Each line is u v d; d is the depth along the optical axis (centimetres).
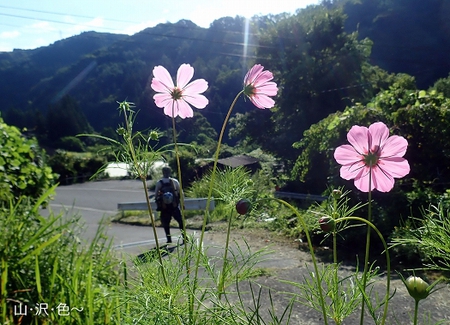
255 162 1691
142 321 154
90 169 3516
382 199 586
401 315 319
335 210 137
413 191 596
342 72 2089
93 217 1177
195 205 1033
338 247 575
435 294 354
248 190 162
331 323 305
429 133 683
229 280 167
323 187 906
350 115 784
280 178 1191
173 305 149
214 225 819
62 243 305
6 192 375
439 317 311
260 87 156
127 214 1155
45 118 6262
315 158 898
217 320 142
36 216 319
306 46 2198
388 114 758
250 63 2512
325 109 2084
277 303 347
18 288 244
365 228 559
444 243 146
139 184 2777
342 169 128
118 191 2344
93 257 337
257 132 2361
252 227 738
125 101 158
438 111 686
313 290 135
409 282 106
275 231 695
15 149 487
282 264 491
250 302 348
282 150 2005
